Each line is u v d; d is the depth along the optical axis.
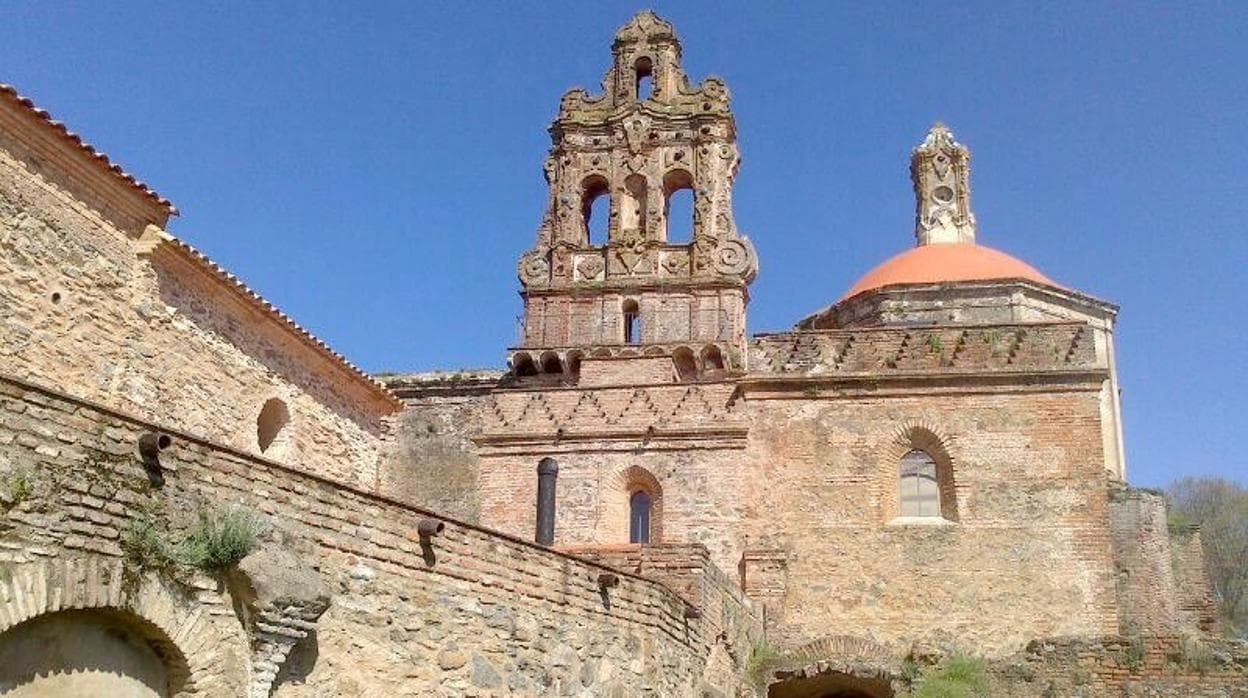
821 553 32.91
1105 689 29.67
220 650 13.19
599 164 52.88
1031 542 32.28
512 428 35.84
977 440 33.28
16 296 20.16
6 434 11.34
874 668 30.38
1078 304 52.41
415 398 50.97
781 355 35.09
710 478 34.19
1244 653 29.33
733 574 33.09
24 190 20.42
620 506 34.72
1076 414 33.09
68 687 11.95
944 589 32.12
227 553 13.22
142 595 12.44
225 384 26.27
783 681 31.28
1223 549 69.81
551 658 18.06
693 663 23.38
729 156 52.75
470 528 16.97
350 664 14.92
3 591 11.11
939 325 34.88
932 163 60.38
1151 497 34.66
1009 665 30.45
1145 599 33.50
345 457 32.09
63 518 11.74
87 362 21.92
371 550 15.47
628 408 35.41
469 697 16.47
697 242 50.88
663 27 54.84
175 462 13.09
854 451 33.72
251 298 26.70
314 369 30.39
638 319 50.72
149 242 23.58
